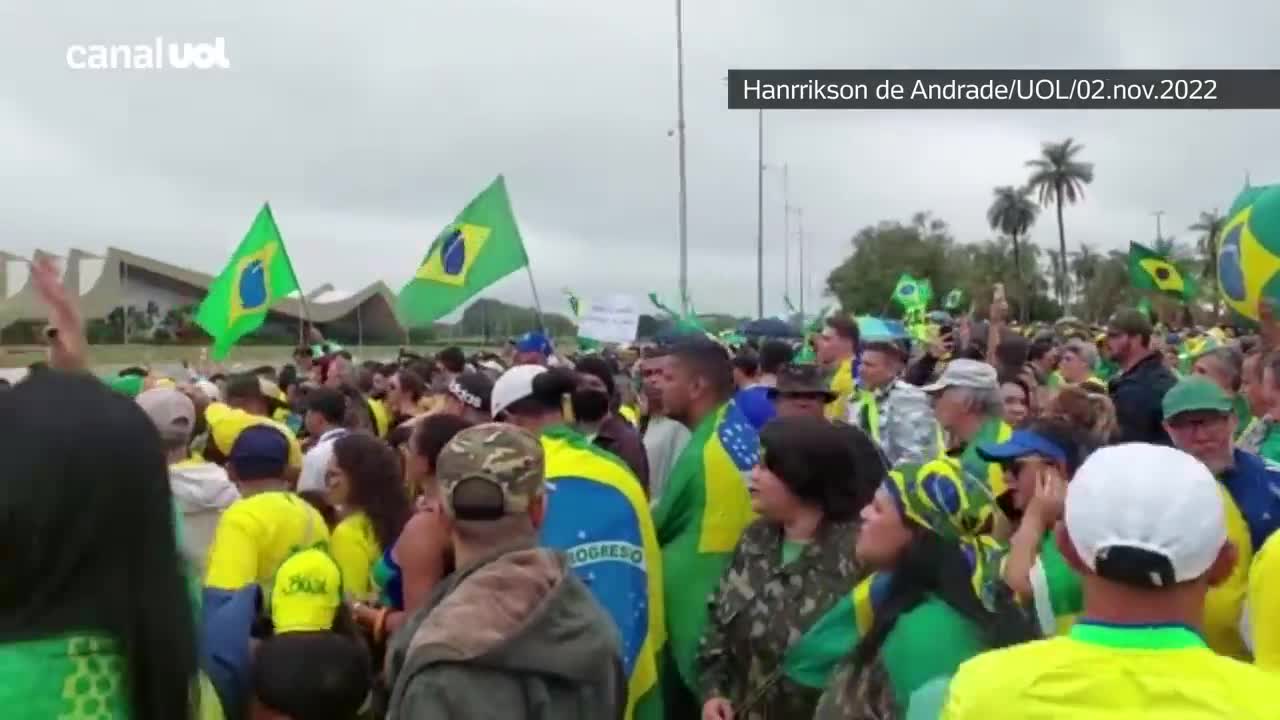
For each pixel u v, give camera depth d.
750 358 9.83
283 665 3.44
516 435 2.97
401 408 11.05
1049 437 3.96
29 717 1.53
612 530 4.47
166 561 1.66
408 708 2.64
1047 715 2.09
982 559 3.43
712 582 5.01
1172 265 14.30
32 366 2.14
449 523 2.98
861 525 3.78
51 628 1.56
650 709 4.52
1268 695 2.06
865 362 8.35
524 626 2.69
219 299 12.50
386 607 4.85
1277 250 5.32
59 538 1.57
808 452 4.28
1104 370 11.62
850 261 100.69
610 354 17.11
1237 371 6.93
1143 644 2.13
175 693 1.64
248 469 4.66
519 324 23.09
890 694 3.20
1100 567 2.14
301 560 3.83
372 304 37.97
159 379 9.44
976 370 5.96
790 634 4.21
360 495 5.12
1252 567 2.90
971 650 3.11
